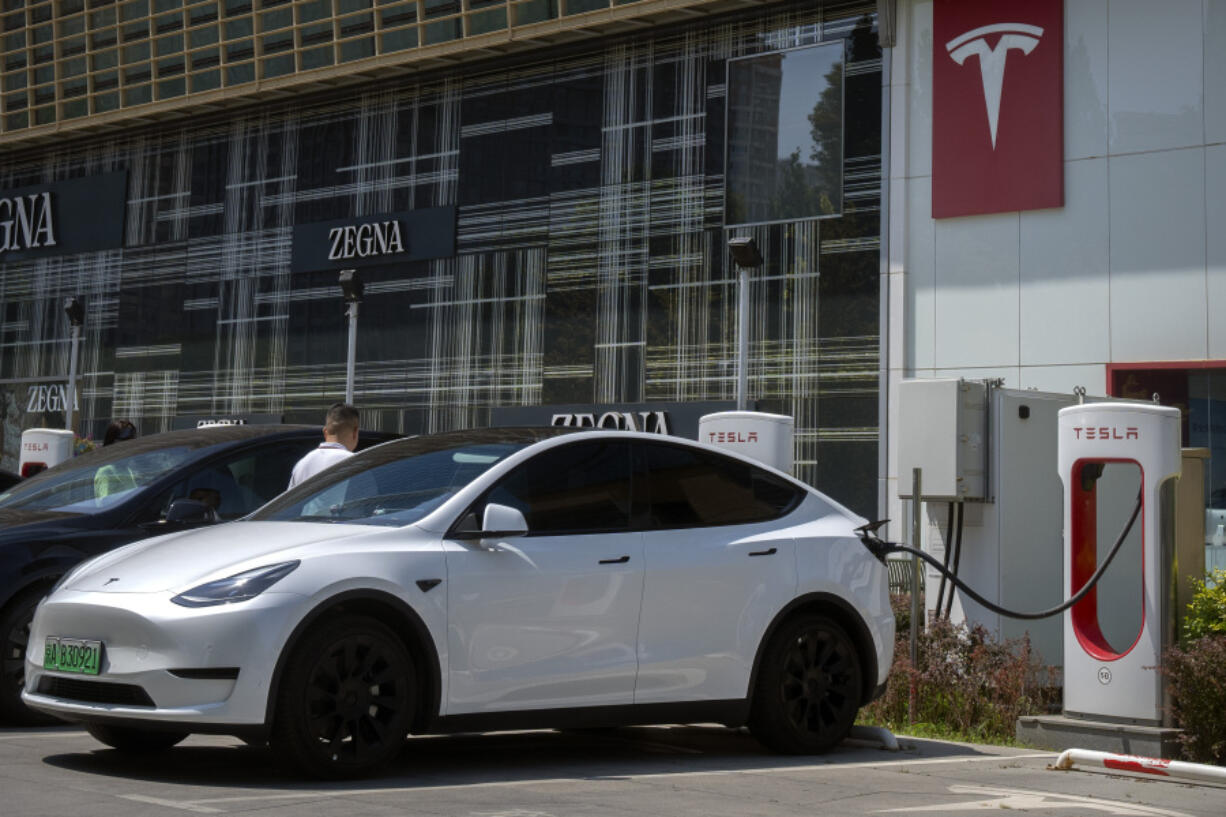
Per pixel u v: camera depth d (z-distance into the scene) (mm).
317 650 8008
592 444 9445
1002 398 13289
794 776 8953
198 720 7805
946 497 13086
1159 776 9523
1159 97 21281
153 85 33312
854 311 23922
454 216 28766
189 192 33062
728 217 25438
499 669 8625
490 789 7965
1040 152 22203
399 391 29266
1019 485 13367
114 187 34219
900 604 13703
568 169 27422
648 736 10781
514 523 8562
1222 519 20516
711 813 7430
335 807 7168
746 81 25453
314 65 30953
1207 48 20922
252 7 31859
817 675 10008
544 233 27625
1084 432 10969
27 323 35531
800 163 24688
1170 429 10656
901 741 10789
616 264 26656
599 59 27188
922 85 23484
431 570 8438
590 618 8961
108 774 8273
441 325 28812
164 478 11625
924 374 23172
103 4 34750
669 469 9688
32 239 35625
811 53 24734
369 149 30234
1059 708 12539
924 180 23359
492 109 28578
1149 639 10609
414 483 9148
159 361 33094
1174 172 21125
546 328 27422
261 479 12062
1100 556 13328
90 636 8242
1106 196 21688
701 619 9406
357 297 24453
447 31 28953
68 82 35281
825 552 10086
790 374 24453
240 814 6930
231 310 32031
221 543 8609
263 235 31688
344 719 8086
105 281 34281
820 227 24375
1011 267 22453
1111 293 21531
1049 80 22172
